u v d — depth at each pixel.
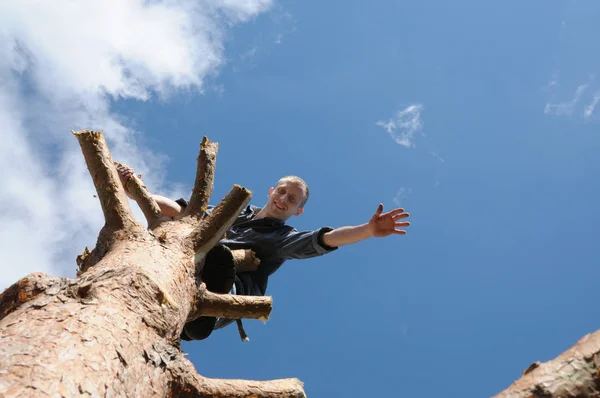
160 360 2.74
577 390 1.96
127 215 3.91
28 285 2.83
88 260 3.90
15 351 2.17
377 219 4.71
